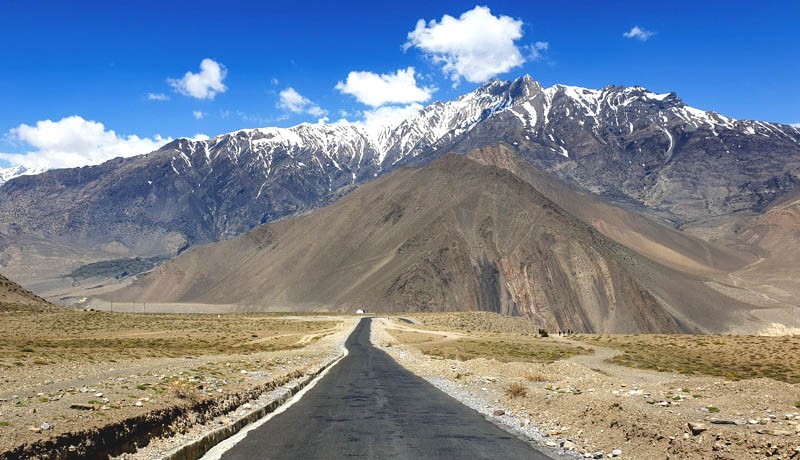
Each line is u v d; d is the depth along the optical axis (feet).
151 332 374.22
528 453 51.49
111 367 107.76
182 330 396.98
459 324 538.47
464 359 203.62
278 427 63.77
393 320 553.23
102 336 330.54
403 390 103.86
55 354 151.23
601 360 213.25
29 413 48.08
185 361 130.62
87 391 63.41
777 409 62.64
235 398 73.87
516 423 68.08
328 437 57.93
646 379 146.00
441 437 58.59
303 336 348.59
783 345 261.44
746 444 47.62
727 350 255.50
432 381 122.72
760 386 75.82
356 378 127.54
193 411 60.80
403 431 61.82
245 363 128.06
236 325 456.86
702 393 75.00
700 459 47.11
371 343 296.92
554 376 123.13
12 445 37.60
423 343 298.35
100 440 44.11
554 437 59.21
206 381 84.02
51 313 458.50
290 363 147.23
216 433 55.57
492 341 313.12
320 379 123.85
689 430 52.85
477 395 96.58
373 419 70.08
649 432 54.60
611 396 76.43
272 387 94.43
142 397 60.85
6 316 411.75
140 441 49.37
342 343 288.92
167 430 53.88
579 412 67.36
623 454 50.90
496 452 51.67
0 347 176.65
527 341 323.16
